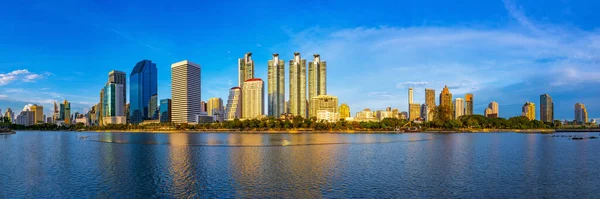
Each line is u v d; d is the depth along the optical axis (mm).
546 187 85250
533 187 85250
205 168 112625
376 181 91875
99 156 147625
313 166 116250
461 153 154875
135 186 86938
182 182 91312
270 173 103250
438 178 95688
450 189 83438
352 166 116125
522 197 76688
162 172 105500
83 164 122688
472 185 87375
